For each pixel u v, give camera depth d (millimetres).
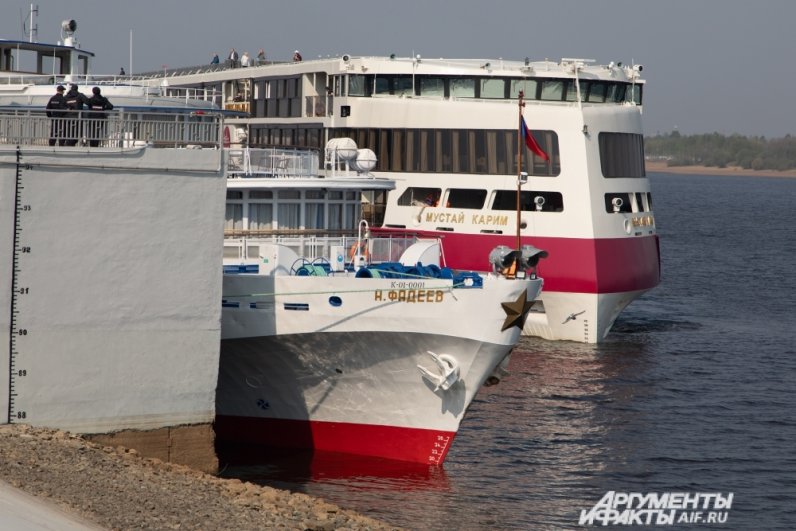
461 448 64750
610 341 96750
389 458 61406
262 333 59469
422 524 52844
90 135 52188
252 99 115625
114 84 69562
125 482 45375
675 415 73375
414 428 60594
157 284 52031
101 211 50688
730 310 118438
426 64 101438
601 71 101812
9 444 47031
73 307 50469
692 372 85625
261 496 48688
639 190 97750
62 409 50562
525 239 94625
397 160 100500
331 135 104125
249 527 42375
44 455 46438
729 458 64688
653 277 99062
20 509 39719
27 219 49375
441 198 98312
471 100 99312
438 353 58406
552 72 99000
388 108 100750
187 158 52094
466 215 96875
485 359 58469
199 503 44562
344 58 102125
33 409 50031
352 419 61750
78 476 44875
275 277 59000
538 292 59531
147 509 42438
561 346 93562
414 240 67125
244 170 66125
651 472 62000
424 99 99562
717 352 93625
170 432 52781
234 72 116688
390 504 55281
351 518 48219
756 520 55625
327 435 62562
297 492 56219
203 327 53062
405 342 58344
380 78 102312
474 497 56781
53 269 49969
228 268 60750
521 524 53469
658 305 120688
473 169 96875
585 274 93125
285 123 109750
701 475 61750
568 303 94312
